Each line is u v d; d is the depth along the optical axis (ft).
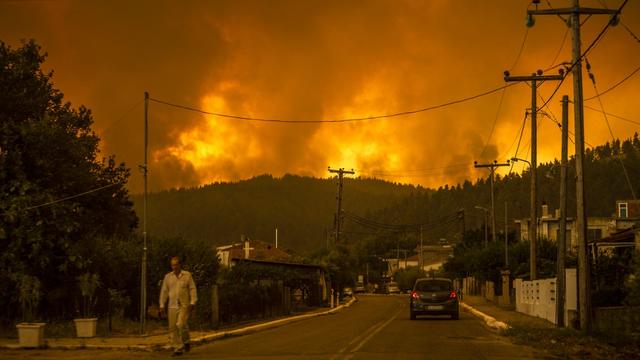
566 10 78.38
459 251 275.59
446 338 72.90
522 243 185.88
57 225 82.89
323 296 175.42
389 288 337.31
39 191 84.23
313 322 104.06
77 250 84.12
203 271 105.09
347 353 57.41
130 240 102.01
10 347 61.31
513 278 167.22
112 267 90.33
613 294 94.07
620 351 60.85
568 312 86.38
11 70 93.61
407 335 76.84
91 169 106.42
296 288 152.66
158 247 101.35
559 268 89.35
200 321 82.28
